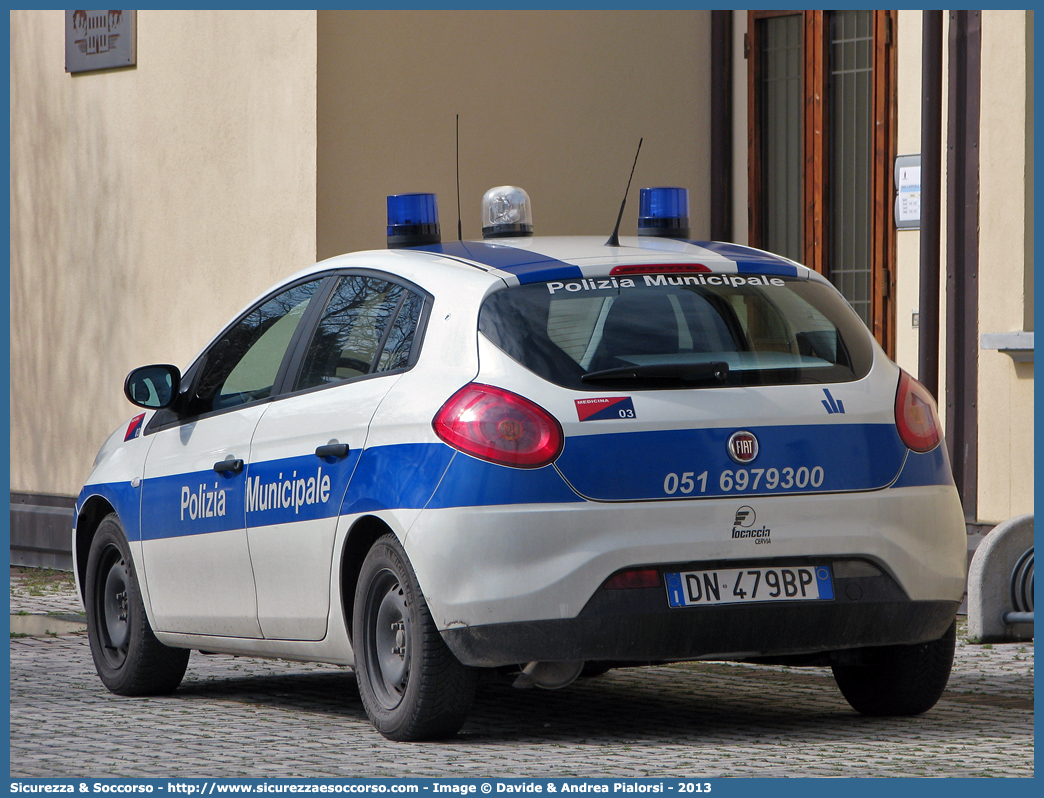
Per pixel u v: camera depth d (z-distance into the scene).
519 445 15.57
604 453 15.58
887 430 16.50
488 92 31.47
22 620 28.20
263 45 30.86
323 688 21.22
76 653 24.53
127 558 20.95
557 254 17.30
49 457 35.94
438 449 15.96
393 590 16.64
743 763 15.23
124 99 33.94
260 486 18.44
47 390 35.91
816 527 15.98
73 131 35.09
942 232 27.62
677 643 15.67
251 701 20.11
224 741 16.97
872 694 18.00
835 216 33.59
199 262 32.38
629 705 19.30
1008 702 19.06
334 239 29.94
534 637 15.47
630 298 16.55
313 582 17.59
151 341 33.44
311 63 29.83
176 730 17.78
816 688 20.53
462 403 15.93
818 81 33.72
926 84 27.62
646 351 16.12
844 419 16.27
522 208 19.62
